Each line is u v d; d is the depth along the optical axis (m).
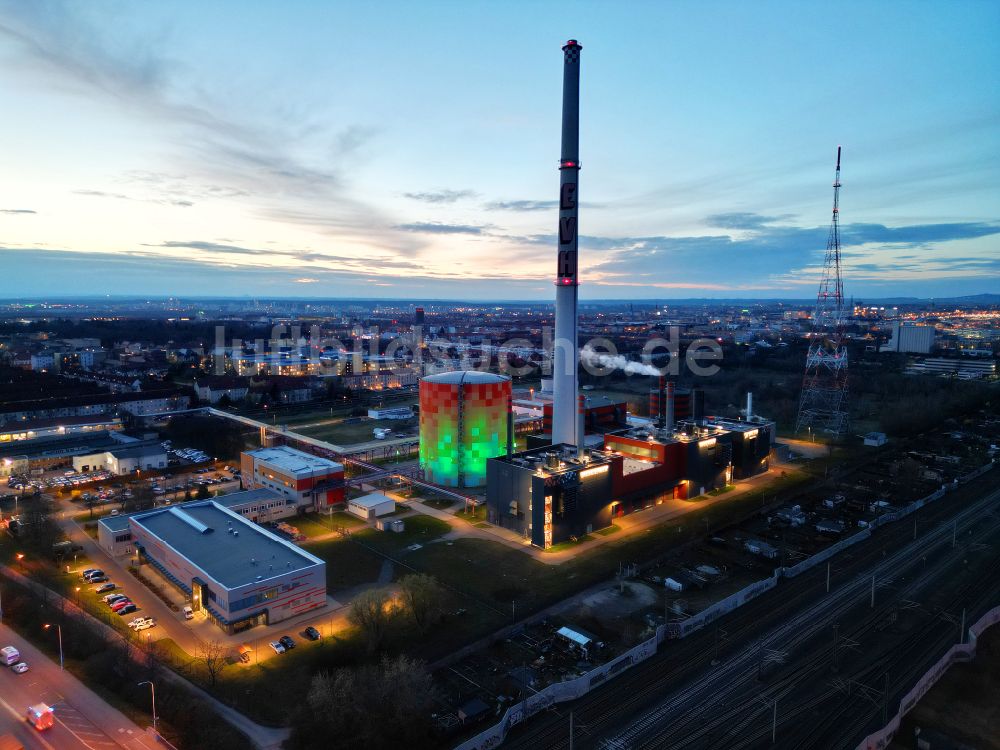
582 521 111.31
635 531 114.25
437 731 60.81
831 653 75.44
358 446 160.50
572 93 132.75
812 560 99.94
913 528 115.25
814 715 64.44
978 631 79.00
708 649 76.38
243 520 102.75
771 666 72.81
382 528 114.44
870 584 93.06
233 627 79.06
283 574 83.00
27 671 70.19
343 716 59.81
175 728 61.03
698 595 90.25
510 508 113.62
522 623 81.88
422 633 78.81
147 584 93.00
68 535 110.62
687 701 66.69
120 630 79.19
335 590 91.19
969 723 63.34
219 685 68.31
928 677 69.19
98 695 66.12
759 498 133.00
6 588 88.62
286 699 66.06
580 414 141.75
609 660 73.94
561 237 136.62
